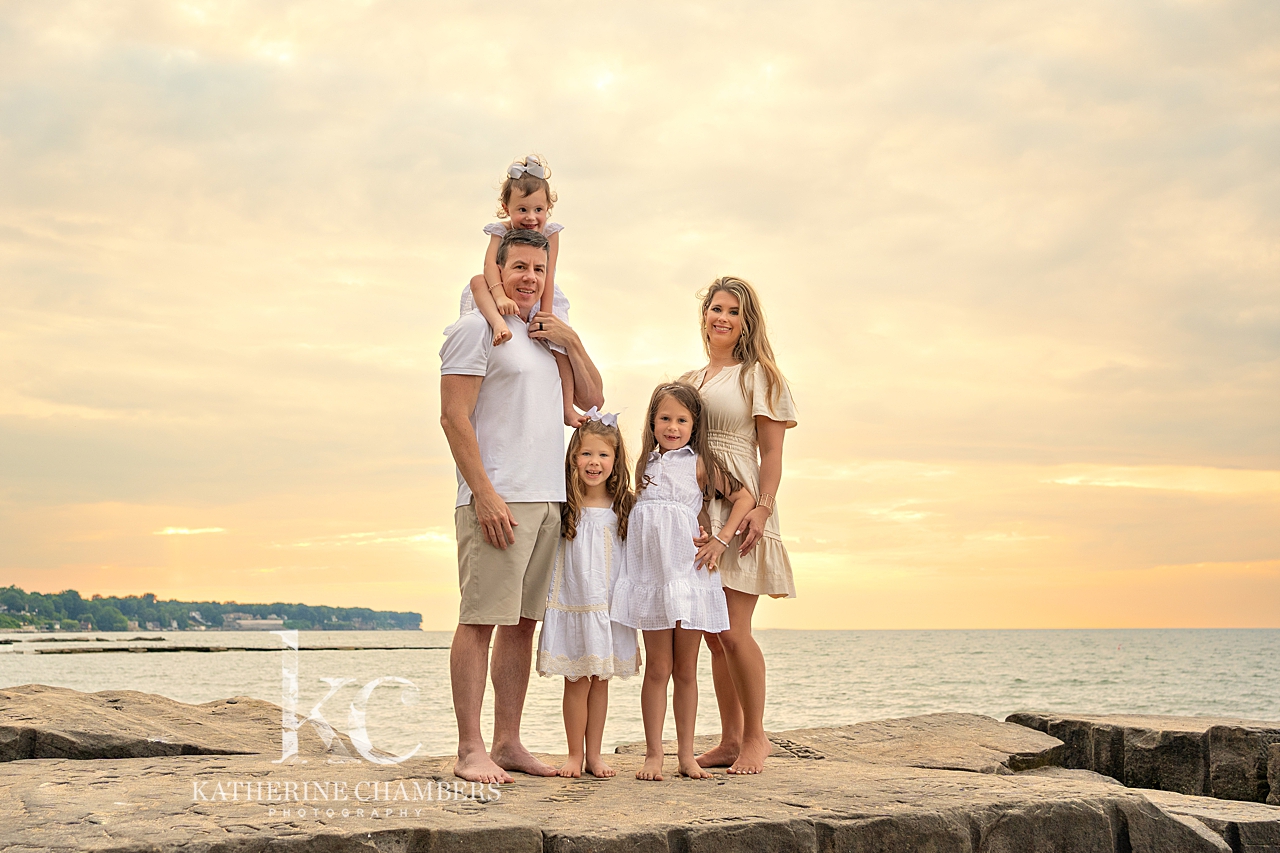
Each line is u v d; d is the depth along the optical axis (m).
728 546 3.96
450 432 3.48
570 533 3.65
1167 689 31.11
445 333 3.59
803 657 64.81
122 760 3.60
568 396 3.89
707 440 4.05
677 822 2.59
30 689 5.12
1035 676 39.62
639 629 3.60
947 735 5.39
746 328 4.21
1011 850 2.92
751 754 3.79
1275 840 3.53
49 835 2.27
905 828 2.76
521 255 3.74
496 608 3.41
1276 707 24.27
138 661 50.78
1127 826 3.10
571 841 2.43
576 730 3.57
